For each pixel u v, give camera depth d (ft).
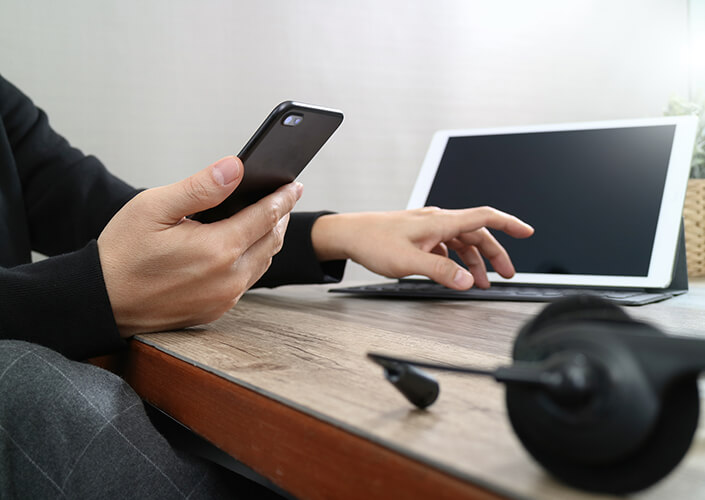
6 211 2.93
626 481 0.58
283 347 1.35
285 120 1.37
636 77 8.33
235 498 1.37
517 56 7.53
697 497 0.60
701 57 8.47
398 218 2.38
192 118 5.74
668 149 2.47
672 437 0.58
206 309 1.63
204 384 1.15
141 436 1.28
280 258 2.48
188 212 1.52
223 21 5.84
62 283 1.51
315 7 6.29
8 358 1.27
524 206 2.70
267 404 0.95
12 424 1.22
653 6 8.36
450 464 0.65
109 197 2.97
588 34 7.98
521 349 0.69
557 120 7.88
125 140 5.45
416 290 2.40
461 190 2.91
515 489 0.60
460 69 7.17
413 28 6.84
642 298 2.05
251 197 1.65
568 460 0.61
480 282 2.51
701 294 2.37
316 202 6.46
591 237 2.48
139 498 1.24
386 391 0.96
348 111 6.53
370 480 0.74
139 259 1.53
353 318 1.83
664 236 2.32
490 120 7.40
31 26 5.01
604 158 2.60
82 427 1.23
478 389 0.95
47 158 3.25
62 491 1.20
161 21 5.56
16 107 3.32
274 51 6.11
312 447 0.84
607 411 0.58
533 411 0.63
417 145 6.95
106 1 5.30
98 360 1.68
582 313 0.69
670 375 0.57
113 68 5.36
